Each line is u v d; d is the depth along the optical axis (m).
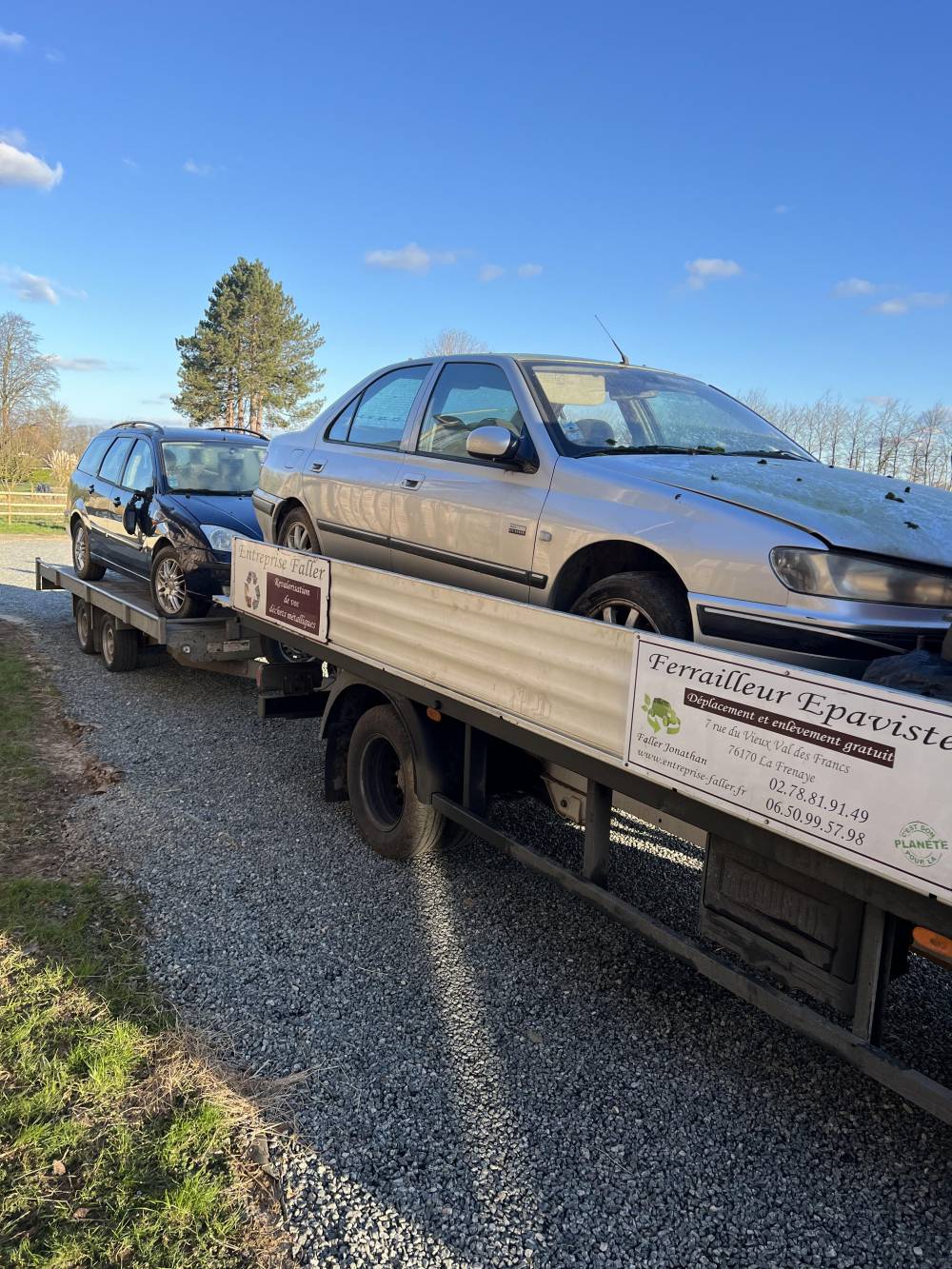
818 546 2.79
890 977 2.33
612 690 2.79
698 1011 3.37
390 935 3.81
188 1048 2.97
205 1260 2.16
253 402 58.41
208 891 4.14
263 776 5.82
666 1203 2.43
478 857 4.60
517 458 3.88
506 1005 3.34
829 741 2.12
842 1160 2.62
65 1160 2.46
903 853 1.96
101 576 9.93
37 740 6.47
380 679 4.22
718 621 2.94
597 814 3.18
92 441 10.59
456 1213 2.36
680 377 4.86
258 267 57.47
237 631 6.74
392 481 4.70
